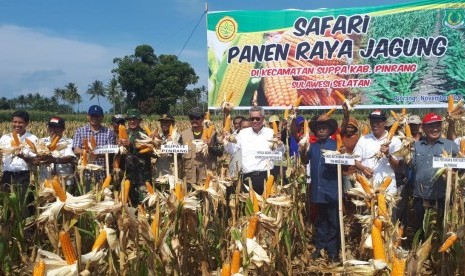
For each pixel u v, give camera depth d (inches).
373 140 242.4
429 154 222.4
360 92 427.8
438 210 220.4
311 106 439.2
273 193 186.9
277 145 246.8
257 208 153.9
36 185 221.6
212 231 205.5
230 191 263.6
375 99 424.2
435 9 403.5
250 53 447.8
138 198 284.7
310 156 240.8
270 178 173.8
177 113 2186.3
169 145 203.5
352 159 197.6
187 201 163.0
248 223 153.1
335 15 430.3
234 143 265.1
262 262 139.9
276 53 442.9
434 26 404.5
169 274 162.9
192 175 272.2
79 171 242.2
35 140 269.1
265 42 444.5
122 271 138.9
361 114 778.8
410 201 274.4
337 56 430.9
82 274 115.9
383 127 241.0
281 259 193.2
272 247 179.6
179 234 172.7
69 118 1843.0
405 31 412.8
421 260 138.5
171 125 256.2
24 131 271.3
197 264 193.3
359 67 426.6
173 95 2103.8
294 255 246.4
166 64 2129.7
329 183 232.1
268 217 152.1
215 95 457.4
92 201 145.6
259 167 260.7
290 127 292.8
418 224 231.9
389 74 419.2
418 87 411.2
